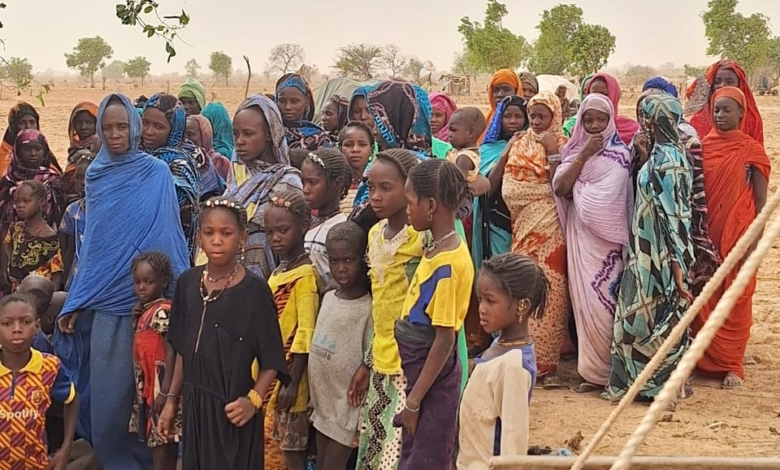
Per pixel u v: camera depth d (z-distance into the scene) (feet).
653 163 22.43
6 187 25.11
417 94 19.22
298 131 26.84
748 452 20.03
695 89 28.12
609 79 27.89
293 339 17.58
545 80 39.96
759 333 30.14
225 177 28.76
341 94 38.42
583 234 23.67
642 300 22.61
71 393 18.08
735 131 24.36
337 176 18.15
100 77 462.60
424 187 14.83
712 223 24.35
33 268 23.38
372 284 16.40
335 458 17.01
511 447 13.70
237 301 15.89
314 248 18.13
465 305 15.10
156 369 18.02
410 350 15.30
